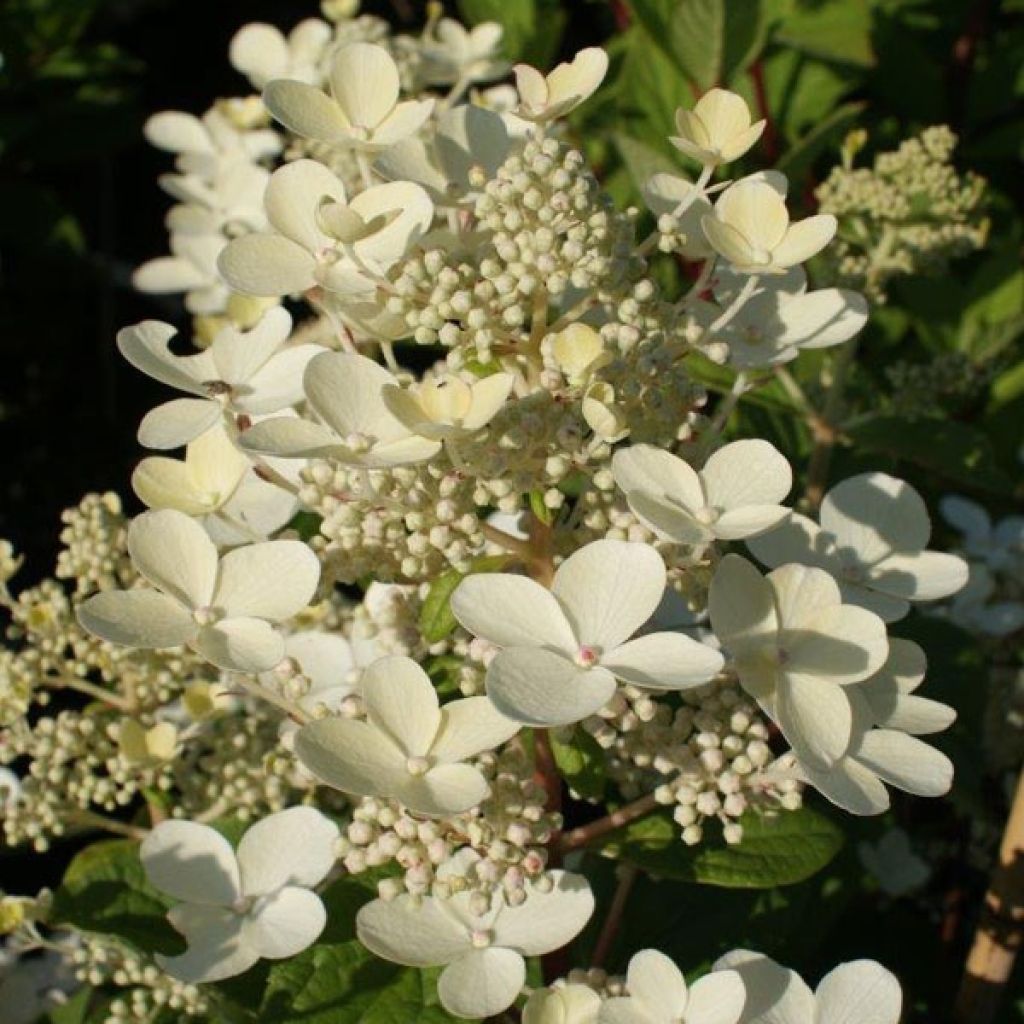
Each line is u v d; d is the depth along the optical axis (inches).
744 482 10.5
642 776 12.3
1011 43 25.1
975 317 21.8
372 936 10.7
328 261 10.9
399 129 11.4
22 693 13.4
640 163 17.9
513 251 10.7
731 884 11.8
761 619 10.4
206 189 19.8
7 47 30.4
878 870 17.1
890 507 11.8
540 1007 10.4
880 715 11.0
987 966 14.8
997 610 18.4
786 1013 10.5
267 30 19.9
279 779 13.2
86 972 13.4
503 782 10.7
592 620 10.1
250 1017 11.6
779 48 22.4
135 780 13.6
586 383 10.5
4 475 28.2
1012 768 18.1
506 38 22.8
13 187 30.7
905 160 17.3
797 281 12.2
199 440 11.5
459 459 10.3
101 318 32.0
